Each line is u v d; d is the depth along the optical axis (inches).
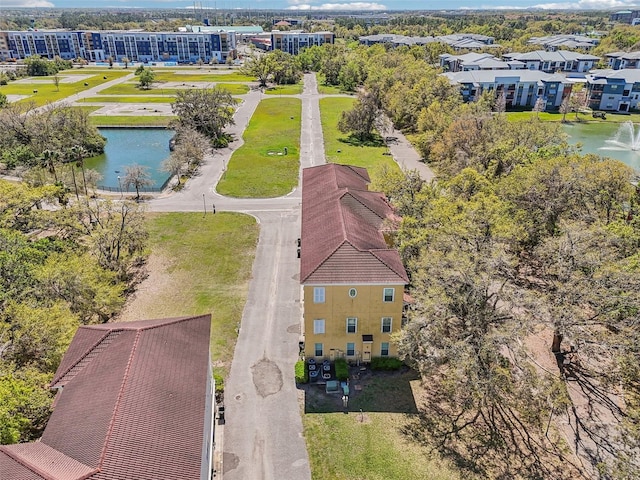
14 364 1216.2
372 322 1430.9
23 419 1063.0
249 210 2620.6
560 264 1408.7
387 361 1462.8
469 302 1250.0
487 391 1135.6
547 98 5364.2
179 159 3065.9
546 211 1854.1
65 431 885.2
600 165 1995.6
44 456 826.2
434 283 1294.3
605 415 1291.8
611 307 1311.5
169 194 2847.0
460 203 1674.5
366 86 5137.8
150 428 885.2
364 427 1262.3
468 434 1240.2
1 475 774.5
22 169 2822.3
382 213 1740.9
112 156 3720.5
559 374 1435.8
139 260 2094.0
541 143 2731.3
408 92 4200.3
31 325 1275.8
